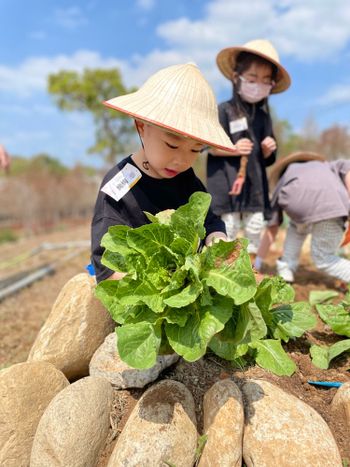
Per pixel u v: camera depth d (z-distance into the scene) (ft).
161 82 6.13
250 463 5.32
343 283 12.63
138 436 5.37
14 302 17.53
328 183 11.43
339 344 7.45
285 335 7.39
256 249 12.69
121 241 5.65
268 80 11.64
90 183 125.59
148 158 6.50
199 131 5.74
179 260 5.35
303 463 5.06
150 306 5.10
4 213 87.66
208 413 5.69
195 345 5.06
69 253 31.37
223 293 4.92
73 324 7.28
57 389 6.47
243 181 11.54
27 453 5.90
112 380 6.58
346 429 6.01
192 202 5.42
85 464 5.49
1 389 5.99
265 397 5.82
